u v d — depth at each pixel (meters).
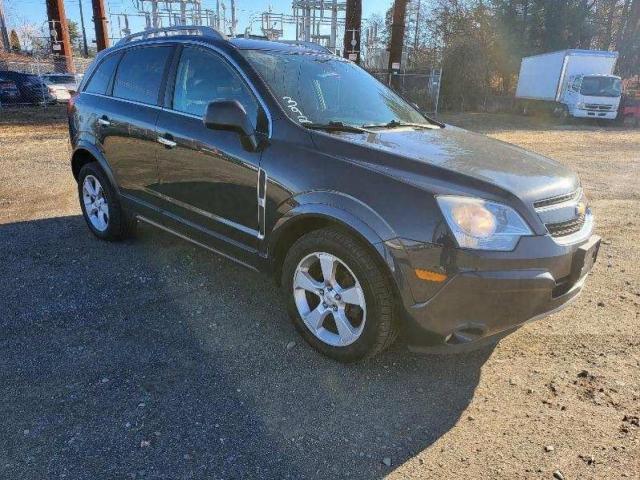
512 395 2.85
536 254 2.63
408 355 3.22
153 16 42.75
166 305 3.79
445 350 2.78
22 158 9.47
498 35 38.09
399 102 4.34
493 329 2.71
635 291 4.12
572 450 2.43
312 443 2.48
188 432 2.52
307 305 3.23
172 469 2.29
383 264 2.71
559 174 3.10
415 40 41.06
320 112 3.55
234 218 3.51
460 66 29.50
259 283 4.18
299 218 3.04
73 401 2.71
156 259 4.61
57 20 24.94
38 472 2.25
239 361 3.12
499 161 3.08
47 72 23.05
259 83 3.44
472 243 2.57
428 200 2.64
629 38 42.47
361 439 2.51
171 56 4.09
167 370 3.01
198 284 4.14
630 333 3.48
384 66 31.80
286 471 2.30
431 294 2.64
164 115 3.98
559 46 38.41
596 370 3.06
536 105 25.94
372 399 2.81
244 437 2.50
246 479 2.25
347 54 23.02
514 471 2.31
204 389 2.85
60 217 5.80
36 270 4.33
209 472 2.28
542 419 2.65
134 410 2.66
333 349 3.08
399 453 2.43
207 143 3.57
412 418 2.67
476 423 2.63
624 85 40.56
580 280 2.93
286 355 3.19
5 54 32.75
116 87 4.59
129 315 3.62
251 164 3.29
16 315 3.59
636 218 6.23
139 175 4.28
